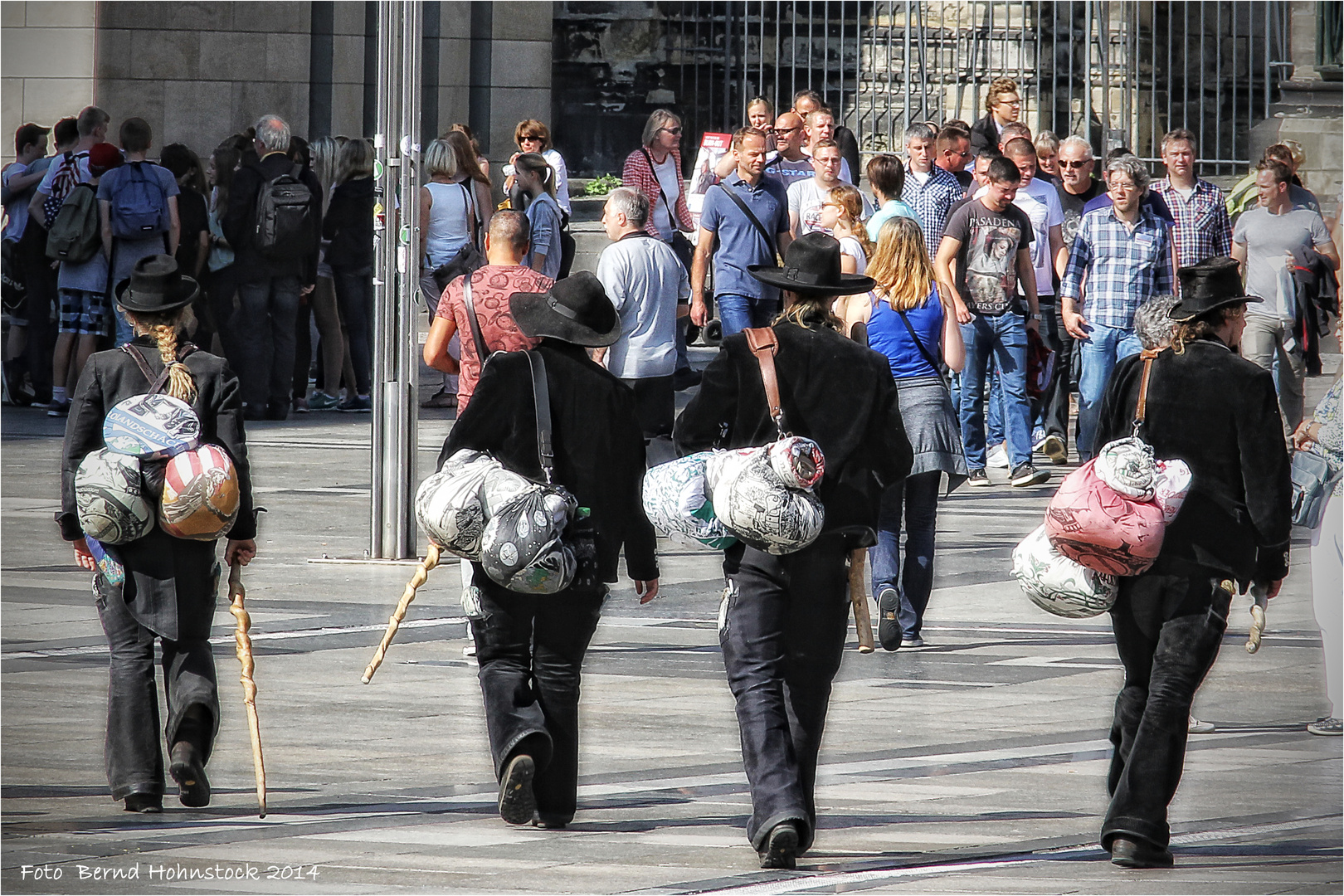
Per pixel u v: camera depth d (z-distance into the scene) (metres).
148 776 24.55
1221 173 107.12
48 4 99.00
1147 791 22.61
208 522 24.03
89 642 36.03
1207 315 23.58
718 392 23.53
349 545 48.50
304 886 21.14
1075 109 106.94
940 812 25.42
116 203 69.88
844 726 30.89
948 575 46.16
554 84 110.25
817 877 21.91
